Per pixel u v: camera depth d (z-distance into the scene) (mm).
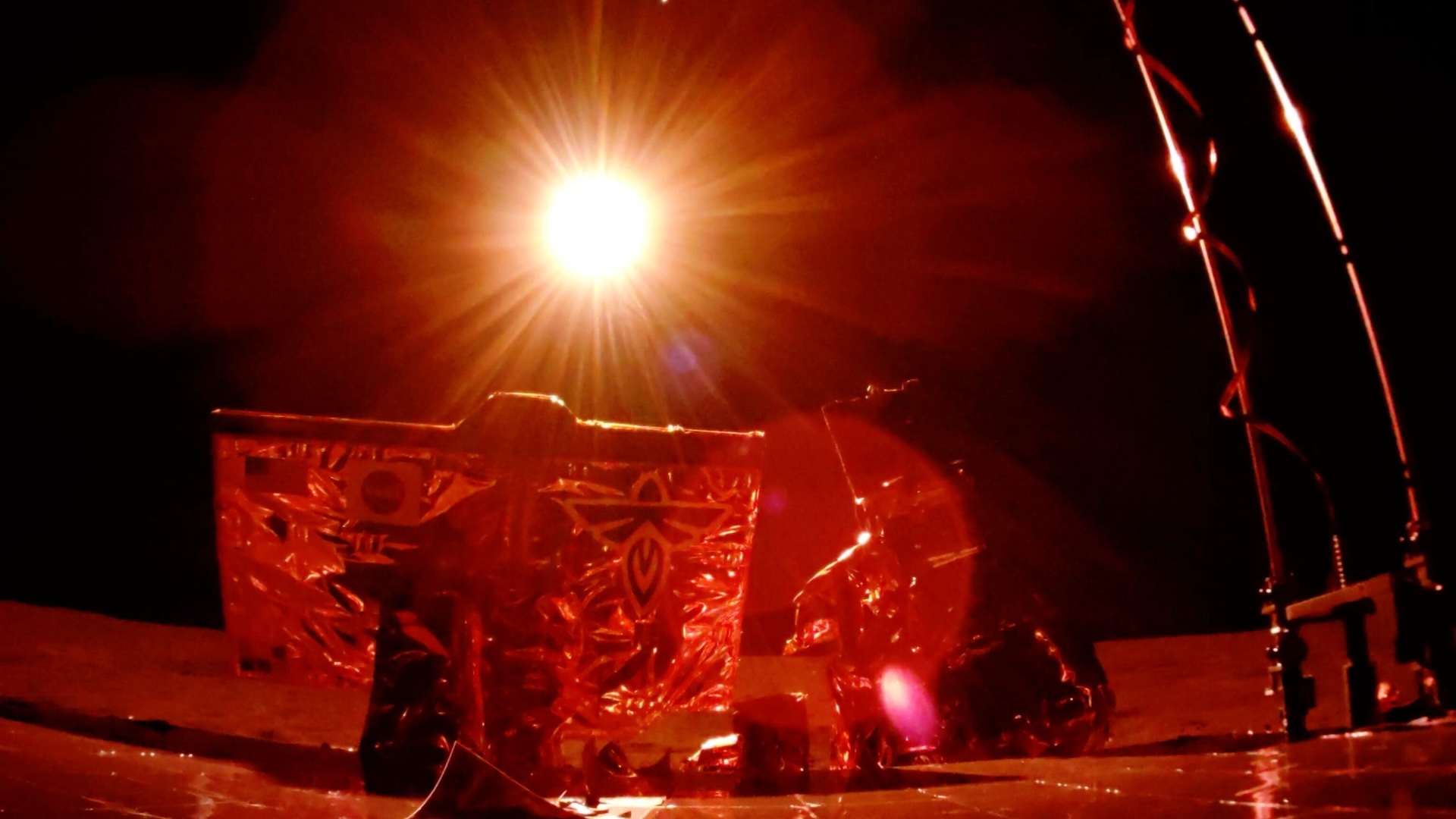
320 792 1965
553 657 2166
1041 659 2611
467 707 2086
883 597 2680
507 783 1656
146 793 1780
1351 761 1713
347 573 2160
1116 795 1674
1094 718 2596
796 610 2846
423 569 2141
